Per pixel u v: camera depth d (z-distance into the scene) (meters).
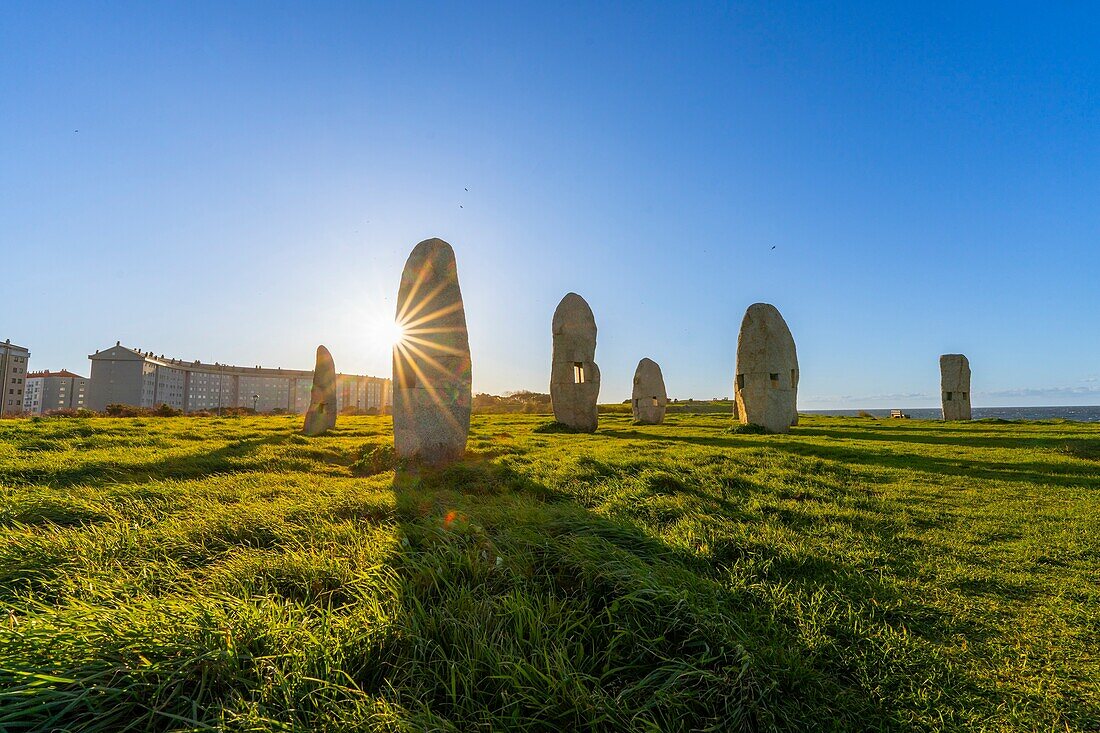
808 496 7.43
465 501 6.26
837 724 2.84
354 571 3.77
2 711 2.22
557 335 19.98
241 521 4.91
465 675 2.81
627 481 7.83
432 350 10.20
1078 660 3.44
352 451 11.30
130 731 2.34
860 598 4.21
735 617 3.70
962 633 3.78
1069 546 5.44
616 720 2.62
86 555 3.94
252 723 2.35
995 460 10.90
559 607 3.41
